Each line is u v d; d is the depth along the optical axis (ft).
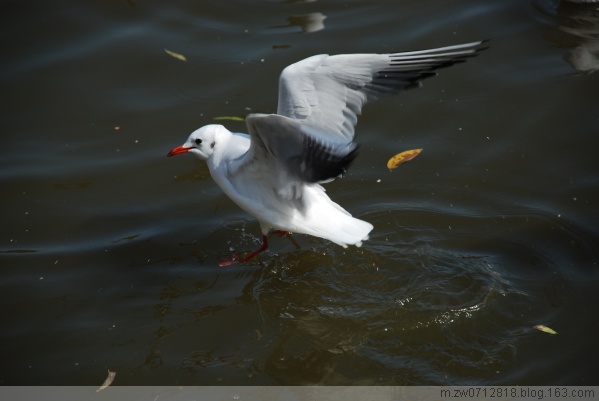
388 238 31.99
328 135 25.03
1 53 43.21
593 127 36.55
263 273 30.94
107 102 40.19
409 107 38.93
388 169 35.45
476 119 37.73
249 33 44.11
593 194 33.22
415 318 28.22
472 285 29.37
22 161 36.81
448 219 32.73
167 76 41.52
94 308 29.50
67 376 26.55
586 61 40.40
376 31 43.39
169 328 28.53
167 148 37.52
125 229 33.50
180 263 31.65
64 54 43.21
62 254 32.12
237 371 26.58
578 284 29.17
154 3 46.73
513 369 25.91
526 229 31.94
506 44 41.91
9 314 29.25
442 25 43.50
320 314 28.81
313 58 27.04
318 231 28.07
